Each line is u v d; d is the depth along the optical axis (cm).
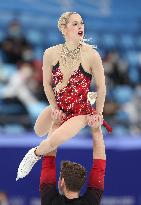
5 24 3519
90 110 1162
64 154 1884
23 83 2778
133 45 3703
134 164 1953
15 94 2766
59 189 1116
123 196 1947
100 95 1167
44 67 1189
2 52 3164
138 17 3816
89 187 1088
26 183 1911
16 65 3108
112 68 3083
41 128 1223
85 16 3716
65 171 1079
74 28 1145
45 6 3638
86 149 1897
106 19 3753
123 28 3769
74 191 1077
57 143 1105
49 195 1077
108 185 1941
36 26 3597
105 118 2648
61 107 1172
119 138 2097
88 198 1073
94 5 3741
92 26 3719
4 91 2780
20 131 2575
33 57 3188
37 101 2777
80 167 1085
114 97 2998
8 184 1903
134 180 1952
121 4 3800
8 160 1898
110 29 3741
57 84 1169
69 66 1158
